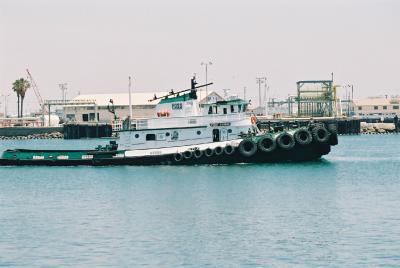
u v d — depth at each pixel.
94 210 71.50
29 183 95.69
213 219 64.88
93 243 55.91
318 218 64.69
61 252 53.31
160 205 73.38
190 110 102.69
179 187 85.94
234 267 48.72
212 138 102.62
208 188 84.62
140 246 54.66
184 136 102.94
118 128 106.69
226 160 102.00
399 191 83.25
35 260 51.19
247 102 103.44
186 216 66.62
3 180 99.25
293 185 87.00
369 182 92.06
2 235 59.28
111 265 49.56
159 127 103.62
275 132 104.38
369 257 50.44
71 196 82.56
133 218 66.12
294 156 102.62
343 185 88.19
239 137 102.50
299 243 54.72
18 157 112.31
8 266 49.84
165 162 103.12
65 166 109.69
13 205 76.88
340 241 55.12
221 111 102.62
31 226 63.16
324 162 113.88
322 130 102.44
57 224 63.91
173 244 55.09
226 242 55.47
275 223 62.53
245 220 64.12
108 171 103.31
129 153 105.00
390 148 178.00
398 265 48.41
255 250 52.88
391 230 58.75
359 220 63.44
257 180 90.75
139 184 89.69
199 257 51.22
